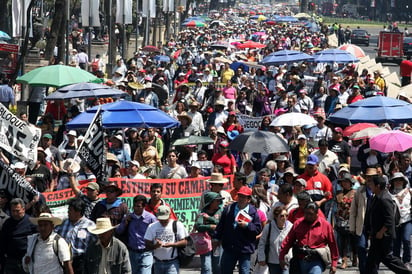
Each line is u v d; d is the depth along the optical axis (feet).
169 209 72.95
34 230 72.38
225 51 337.31
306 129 131.95
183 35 496.23
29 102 161.89
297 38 492.54
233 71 231.09
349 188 88.48
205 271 76.54
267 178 88.79
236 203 75.10
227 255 74.74
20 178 77.25
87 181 87.66
